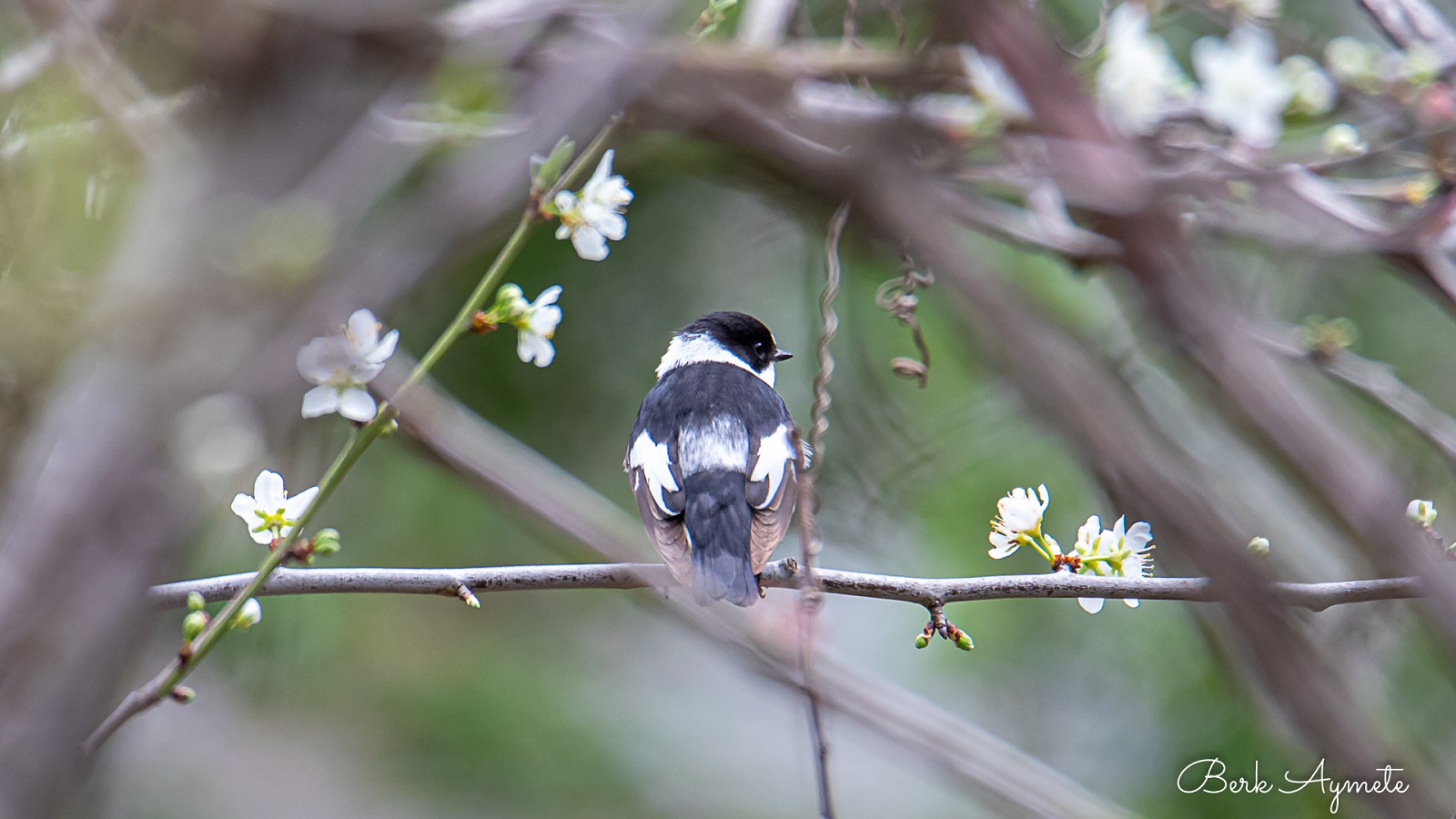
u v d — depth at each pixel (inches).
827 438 383.9
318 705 429.7
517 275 422.0
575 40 236.7
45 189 182.1
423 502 418.3
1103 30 284.8
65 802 115.7
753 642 195.8
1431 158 283.7
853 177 153.8
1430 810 107.4
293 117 145.6
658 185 427.8
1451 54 310.2
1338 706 110.0
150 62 197.8
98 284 141.0
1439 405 393.7
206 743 454.6
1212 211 294.4
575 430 430.9
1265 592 113.3
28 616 116.3
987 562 398.3
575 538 230.5
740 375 341.7
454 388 419.2
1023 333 128.9
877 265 356.2
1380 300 402.9
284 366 129.3
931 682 443.2
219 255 130.9
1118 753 407.2
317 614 398.9
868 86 274.8
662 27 197.2
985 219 273.0
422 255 151.3
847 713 187.6
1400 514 129.5
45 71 210.8
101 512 120.0
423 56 206.4
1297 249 291.3
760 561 295.1
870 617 502.0
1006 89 232.1
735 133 203.8
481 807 439.5
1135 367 219.3
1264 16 329.1
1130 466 119.9
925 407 376.2
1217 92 292.2
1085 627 425.1
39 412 134.4
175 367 126.0
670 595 250.2
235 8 144.5
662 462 315.0
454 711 440.5
